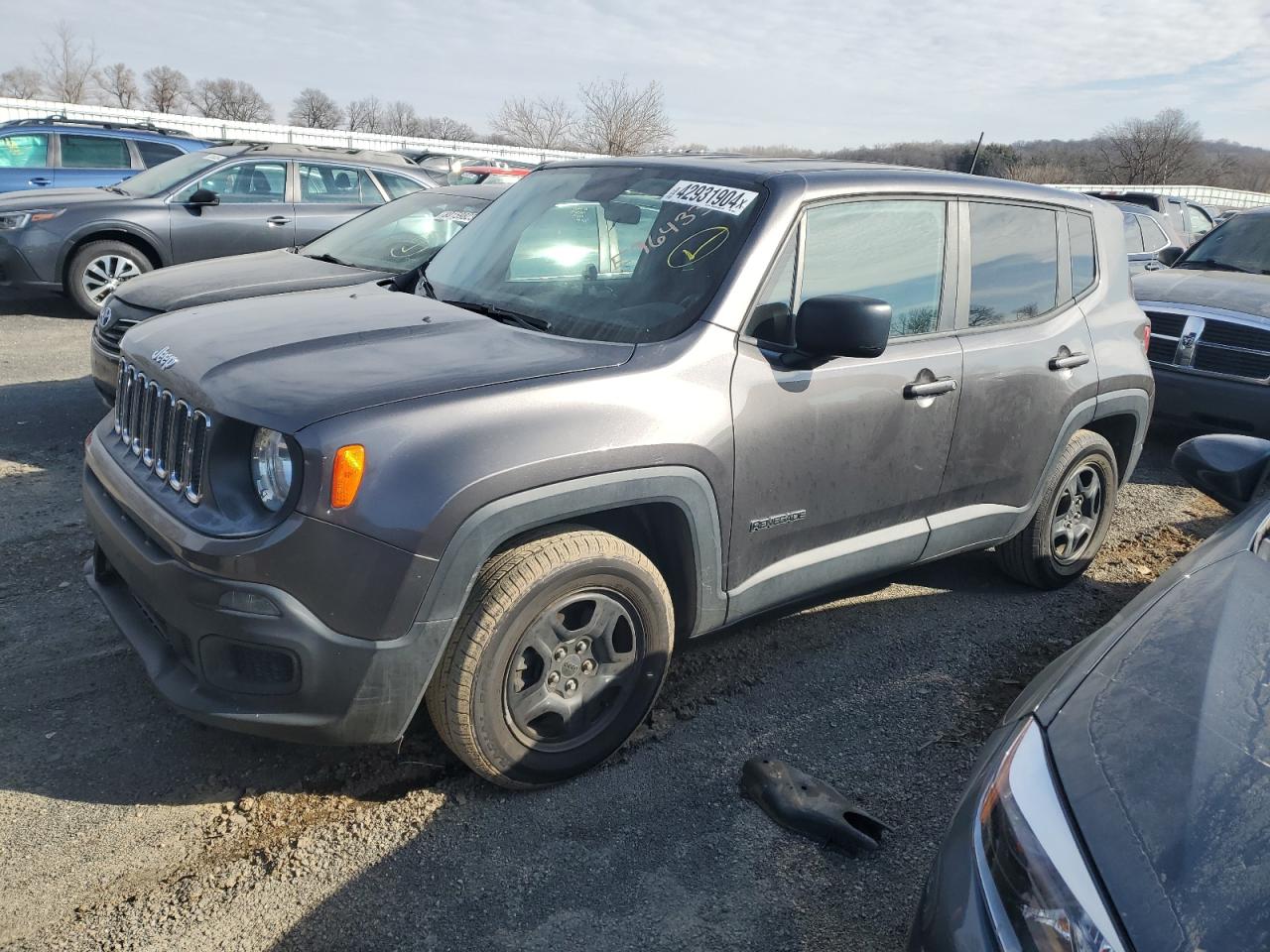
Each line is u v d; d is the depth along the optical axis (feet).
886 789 10.14
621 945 7.97
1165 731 5.87
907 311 11.85
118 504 9.72
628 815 9.49
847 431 11.00
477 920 8.12
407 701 8.50
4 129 40.14
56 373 24.81
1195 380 21.44
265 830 9.04
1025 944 5.08
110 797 9.36
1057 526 14.76
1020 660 13.01
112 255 31.40
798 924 8.30
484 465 8.36
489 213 13.82
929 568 15.81
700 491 9.78
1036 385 13.17
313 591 8.02
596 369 9.39
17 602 12.90
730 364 10.03
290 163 33.32
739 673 12.21
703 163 12.13
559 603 9.23
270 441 8.32
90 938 7.73
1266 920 4.66
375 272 19.80
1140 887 4.95
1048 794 5.67
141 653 9.16
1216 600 7.18
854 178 11.57
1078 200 14.58
